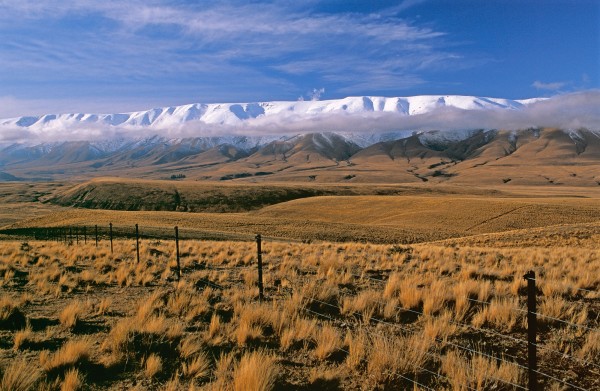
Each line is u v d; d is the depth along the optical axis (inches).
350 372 288.4
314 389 265.7
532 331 233.5
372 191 7829.7
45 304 470.6
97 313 426.0
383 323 387.5
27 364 292.8
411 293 440.8
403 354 299.4
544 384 266.8
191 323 393.7
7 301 418.0
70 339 349.4
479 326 373.7
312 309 441.4
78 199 6830.7
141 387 267.0
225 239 1881.2
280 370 291.7
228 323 383.6
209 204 6461.6
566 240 1489.9
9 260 740.0
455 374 269.1
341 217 4101.9
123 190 6983.3
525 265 713.6
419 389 258.1
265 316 383.9
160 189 7101.4
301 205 4773.6
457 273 637.3
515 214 3494.1
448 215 3654.0
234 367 285.9
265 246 1100.5
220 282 590.9
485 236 1800.0
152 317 380.8
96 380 277.3
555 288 479.5
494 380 262.7
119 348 317.7
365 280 593.0
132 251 952.9
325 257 796.6
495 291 482.0
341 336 357.1
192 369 283.7
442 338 345.4
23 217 4717.0
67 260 792.9
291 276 608.4
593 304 440.8
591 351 311.7
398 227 3046.3
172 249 1027.3
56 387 261.1
